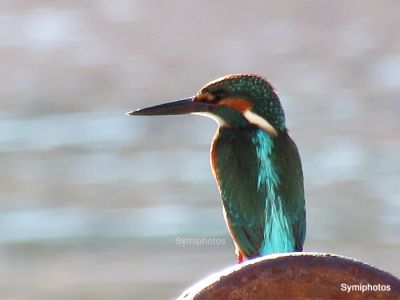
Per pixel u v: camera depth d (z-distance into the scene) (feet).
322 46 115.85
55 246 64.80
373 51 112.68
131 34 119.24
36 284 60.95
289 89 100.83
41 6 127.13
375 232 66.59
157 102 100.01
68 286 59.47
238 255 23.39
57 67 108.78
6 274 61.36
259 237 22.75
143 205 70.23
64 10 125.80
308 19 124.57
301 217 22.98
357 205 69.67
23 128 86.99
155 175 75.82
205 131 84.28
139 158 79.30
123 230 65.41
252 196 22.85
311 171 76.48
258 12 126.21
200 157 78.89
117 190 73.61
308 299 15.25
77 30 119.44
